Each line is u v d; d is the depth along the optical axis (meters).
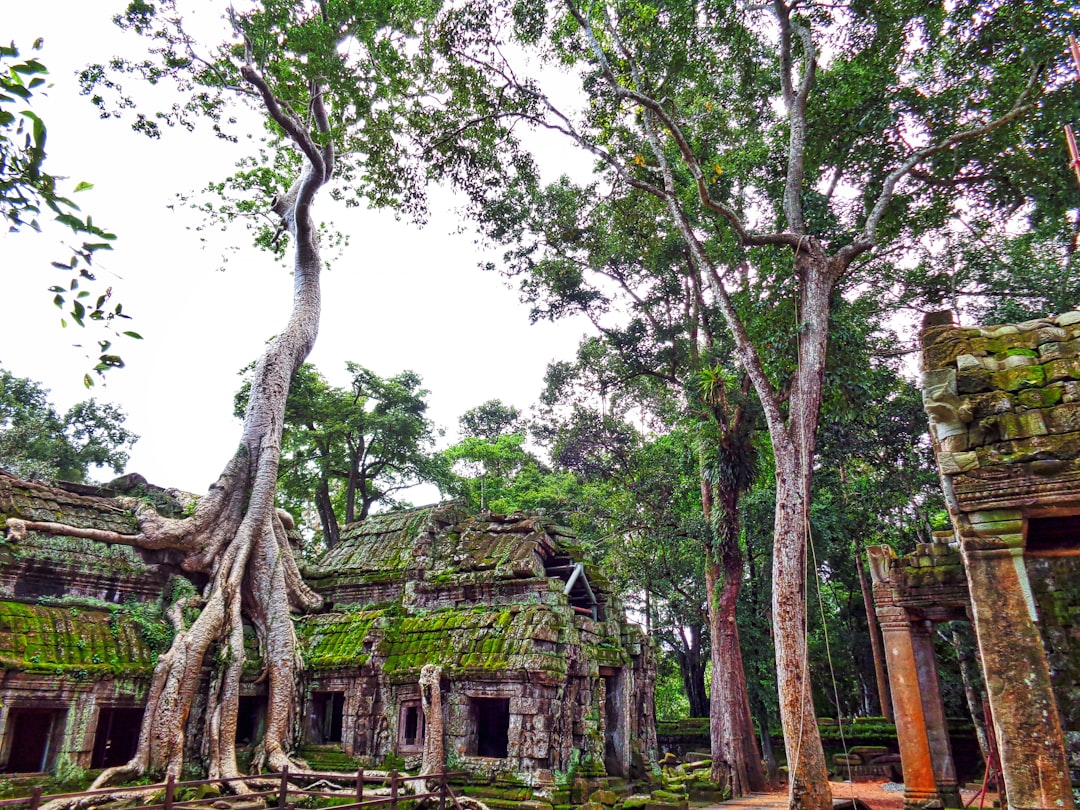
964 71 13.70
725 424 18.92
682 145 12.27
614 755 15.62
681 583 28.38
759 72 16.25
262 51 14.85
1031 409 5.23
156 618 14.20
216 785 12.40
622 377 23.36
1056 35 12.18
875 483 22.81
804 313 12.20
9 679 11.22
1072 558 8.27
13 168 3.34
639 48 14.45
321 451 31.95
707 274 13.04
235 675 13.98
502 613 14.81
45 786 11.23
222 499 16.20
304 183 18.47
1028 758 4.58
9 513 13.17
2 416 31.45
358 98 14.62
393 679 14.99
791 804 9.76
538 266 21.62
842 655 27.38
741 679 19.20
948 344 5.74
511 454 39.06
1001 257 17.38
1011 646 4.85
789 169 13.20
